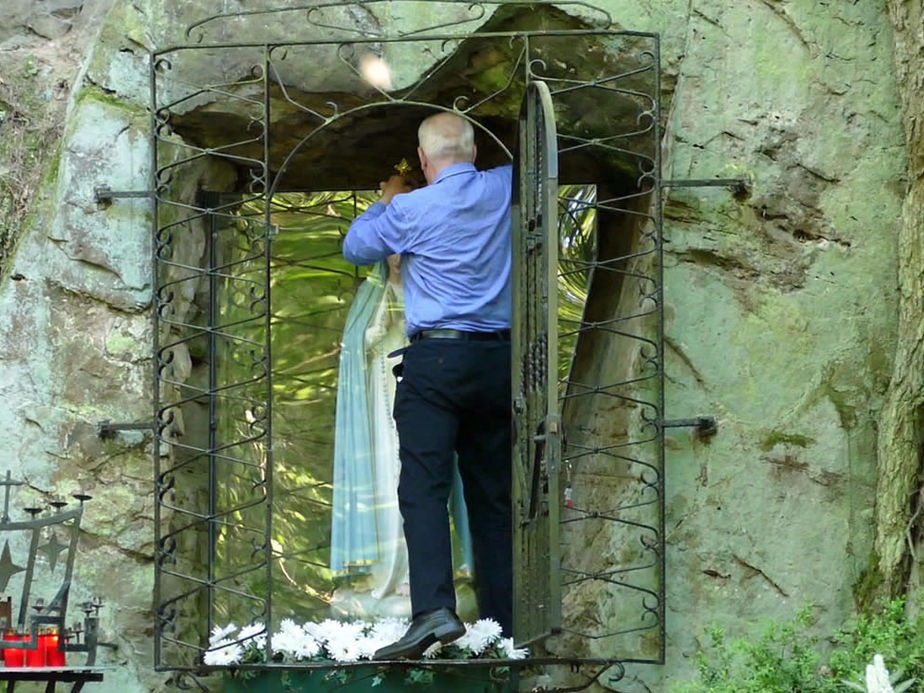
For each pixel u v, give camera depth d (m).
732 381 11.58
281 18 11.89
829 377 11.58
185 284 12.02
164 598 11.69
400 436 11.62
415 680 11.37
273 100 11.91
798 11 11.80
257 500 12.03
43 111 12.73
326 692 11.38
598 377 12.32
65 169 11.90
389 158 12.59
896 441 11.34
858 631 10.80
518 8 11.74
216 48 11.80
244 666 11.27
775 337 11.61
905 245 11.47
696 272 11.66
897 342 11.52
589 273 12.63
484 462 11.89
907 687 9.98
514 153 11.61
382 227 11.73
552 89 11.86
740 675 10.85
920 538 11.27
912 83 11.55
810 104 11.75
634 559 11.57
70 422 11.73
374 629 11.58
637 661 11.28
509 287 11.73
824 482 11.50
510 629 11.78
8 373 11.80
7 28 13.07
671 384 11.58
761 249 11.66
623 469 11.80
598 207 11.62
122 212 11.86
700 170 11.69
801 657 10.51
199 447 12.12
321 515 12.59
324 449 12.70
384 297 12.10
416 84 11.81
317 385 12.76
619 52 11.74
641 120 11.83
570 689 11.48
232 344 12.45
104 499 11.66
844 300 11.63
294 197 12.91
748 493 11.51
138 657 11.58
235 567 12.32
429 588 11.29
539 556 10.89
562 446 11.74
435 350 11.58
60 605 10.91
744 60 11.79
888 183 11.70
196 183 12.16
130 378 11.74
